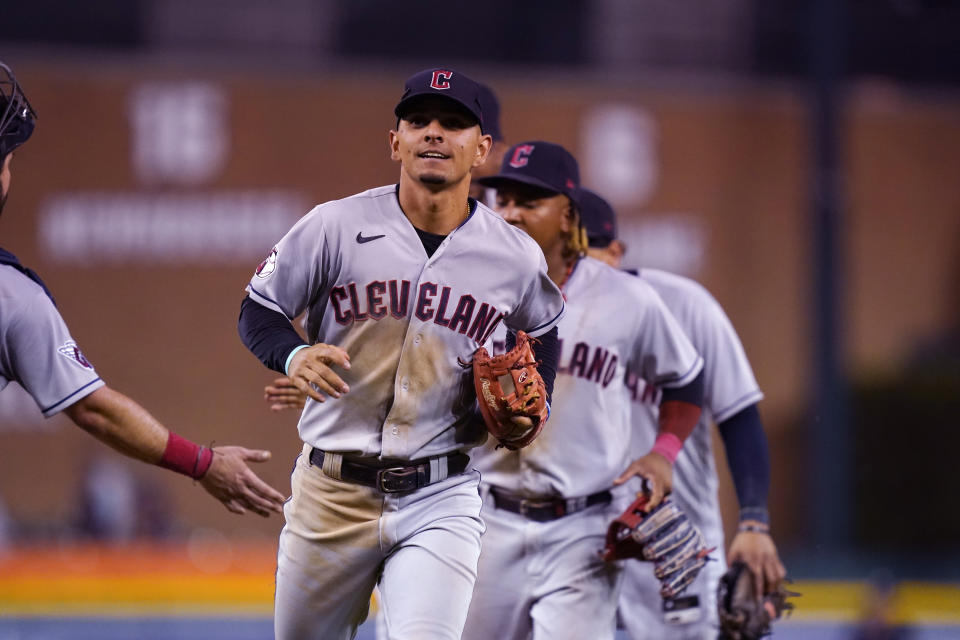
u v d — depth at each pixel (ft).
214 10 195.21
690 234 186.80
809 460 184.44
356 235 39.78
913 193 193.47
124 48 194.08
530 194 50.52
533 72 189.98
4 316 36.06
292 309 40.57
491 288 40.86
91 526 150.51
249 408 177.78
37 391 37.01
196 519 160.56
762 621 51.62
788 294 188.03
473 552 41.60
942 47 205.87
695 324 55.83
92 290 176.14
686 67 203.31
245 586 100.89
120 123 177.17
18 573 107.45
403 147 39.70
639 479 55.57
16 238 174.60
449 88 39.01
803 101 188.65
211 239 178.29
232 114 179.63
